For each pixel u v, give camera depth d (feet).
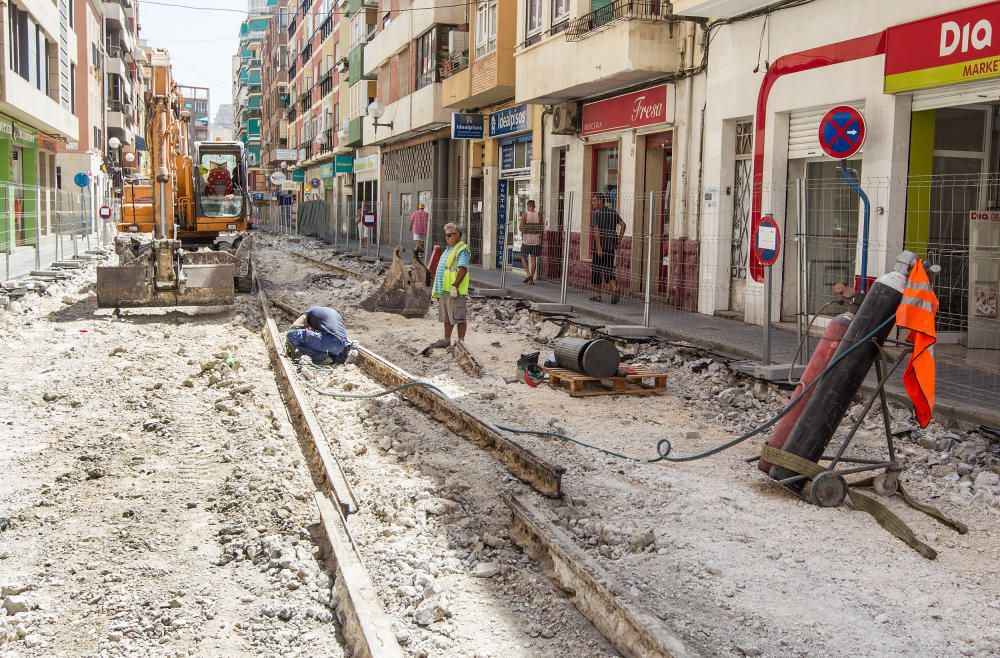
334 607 16.25
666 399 34.19
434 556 18.53
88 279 75.82
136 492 22.22
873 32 41.37
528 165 86.48
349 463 24.81
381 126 133.80
